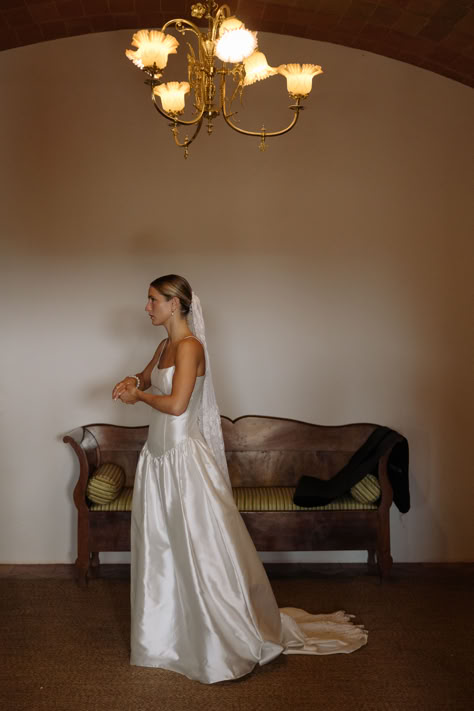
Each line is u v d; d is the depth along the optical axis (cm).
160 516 302
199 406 314
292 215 438
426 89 437
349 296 441
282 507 390
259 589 301
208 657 282
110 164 433
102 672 294
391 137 438
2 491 437
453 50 401
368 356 443
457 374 442
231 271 438
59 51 429
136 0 391
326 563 438
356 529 391
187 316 318
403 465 399
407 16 380
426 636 329
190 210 436
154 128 433
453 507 445
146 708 266
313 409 443
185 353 297
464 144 438
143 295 436
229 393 441
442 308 441
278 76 435
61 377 436
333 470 431
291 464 432
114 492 388
